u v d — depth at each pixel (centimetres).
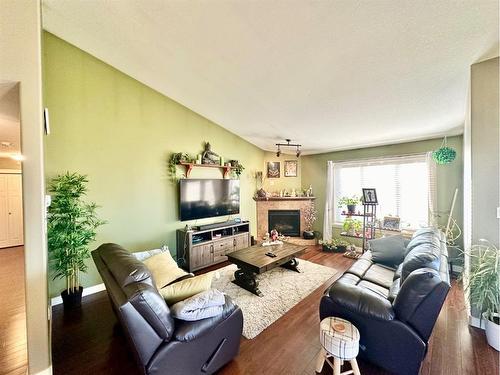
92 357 185
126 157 336
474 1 140
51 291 265
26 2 148
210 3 180
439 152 331
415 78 229
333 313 182
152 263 252
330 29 179
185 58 265
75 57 286
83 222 268
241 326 180
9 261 421
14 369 170
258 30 197
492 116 203
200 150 441
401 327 154
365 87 254
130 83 339
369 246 333
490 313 200
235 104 362
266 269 292
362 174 497
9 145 410
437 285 147
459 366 173
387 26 168
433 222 388
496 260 190
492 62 200
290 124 397
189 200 403
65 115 279
